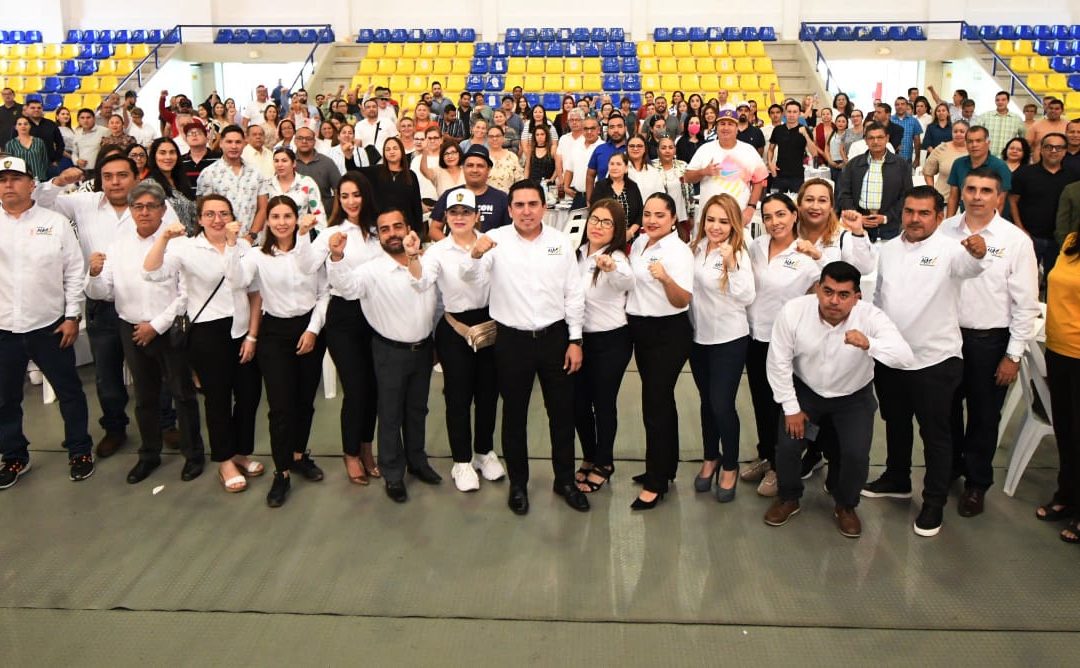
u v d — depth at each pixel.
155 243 3.37
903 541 3.12
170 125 10.06
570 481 3.39
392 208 3.28
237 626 2.62
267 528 3.24
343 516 3.34
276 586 2.84
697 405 4.68
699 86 13.16
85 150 9.02
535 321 3.19
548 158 8.02
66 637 2.57
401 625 2.62
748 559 3.00
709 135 7.74
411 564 2.97
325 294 3.51
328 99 12.08
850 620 2.63
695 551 3.05
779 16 14.06
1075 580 2.85
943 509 3.35
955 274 3.00
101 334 3.83
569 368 3.28
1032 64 12.95
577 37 14.12
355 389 3.51
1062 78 12.58
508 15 14.41
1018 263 3.13
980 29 13.64
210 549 3.08
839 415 3.14
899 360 2.91
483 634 2.58
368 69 13.62
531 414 4.55
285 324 3.42
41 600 2.76
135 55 13.95
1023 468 3.47
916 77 14.41
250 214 4.70
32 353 3.57
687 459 3.93
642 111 10.47
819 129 9.16
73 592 2.81
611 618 2.65
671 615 2.66
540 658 2.46
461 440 3.51
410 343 3.38
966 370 3.27
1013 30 13.59
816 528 3.23
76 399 3.68
